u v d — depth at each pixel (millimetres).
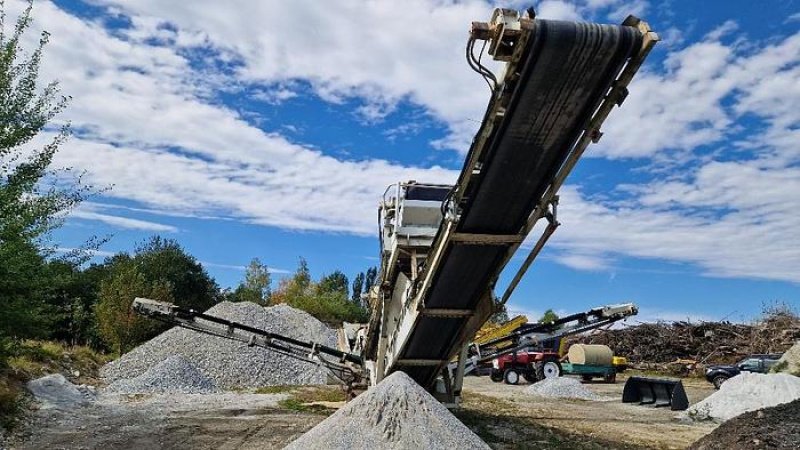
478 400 17484
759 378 15477
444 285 9398
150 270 41312
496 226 8516
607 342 37188
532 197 8078
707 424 13805
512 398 18859
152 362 20922
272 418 12234
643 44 6320
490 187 7883
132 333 27625
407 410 7766
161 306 13062
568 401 18344
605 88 6738
